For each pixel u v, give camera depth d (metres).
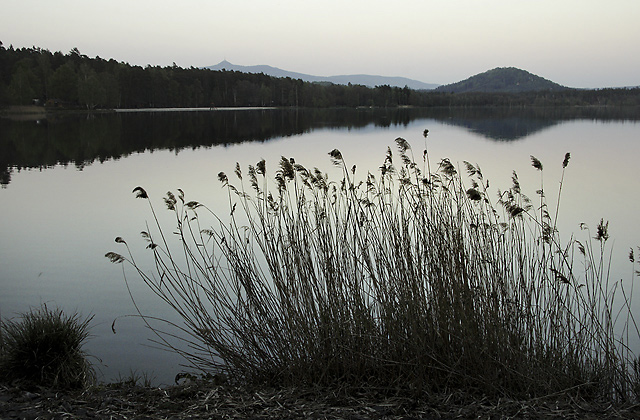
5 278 9.83
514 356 4.81
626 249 11.62
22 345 5.18
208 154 34.81
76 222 14.92
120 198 18.84
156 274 9.98
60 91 97.00
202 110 122.50
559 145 39.59
